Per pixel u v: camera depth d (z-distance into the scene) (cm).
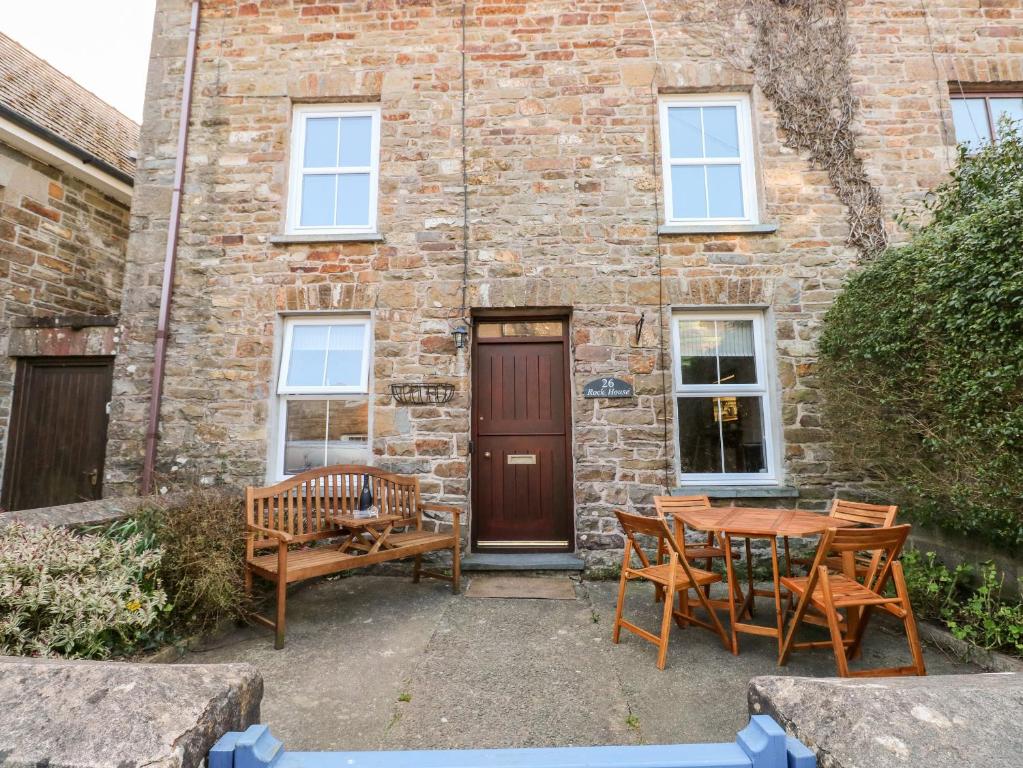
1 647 281
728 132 607
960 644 348
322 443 571
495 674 329
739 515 414
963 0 596
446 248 575
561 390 587
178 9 627
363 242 578
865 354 450
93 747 116
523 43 602
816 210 571
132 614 315
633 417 546
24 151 671
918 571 404
